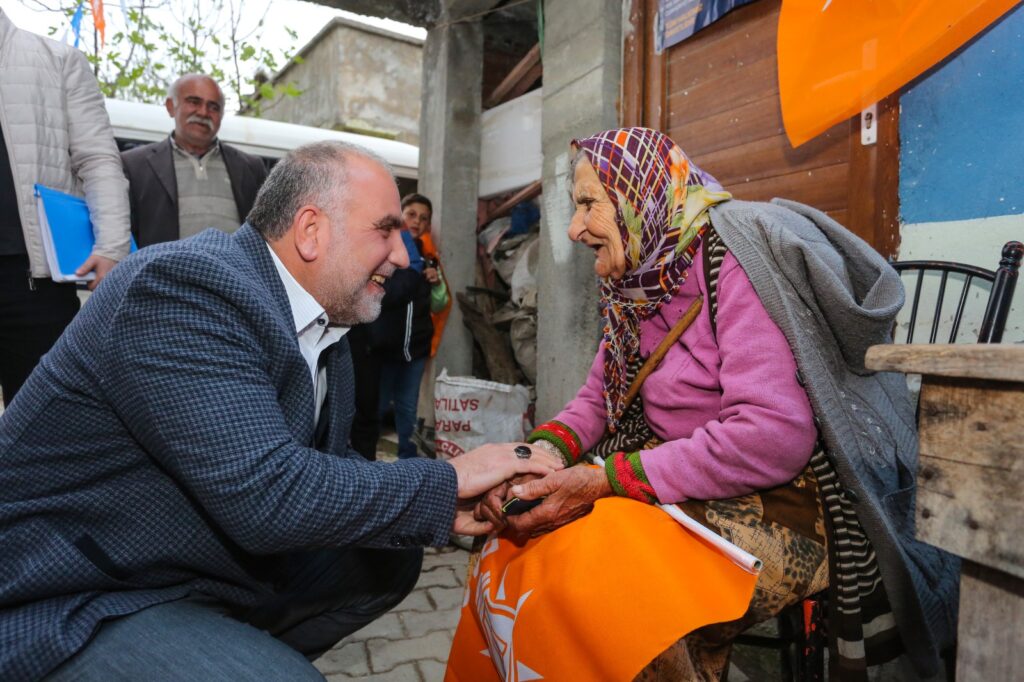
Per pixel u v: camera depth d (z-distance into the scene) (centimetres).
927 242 204
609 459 136
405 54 937
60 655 105
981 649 76
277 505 109
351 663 218
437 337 461
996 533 71
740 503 130
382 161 136
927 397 79
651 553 119
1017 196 183
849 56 212
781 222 135
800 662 137
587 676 116
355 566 165
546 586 123
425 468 130
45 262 230
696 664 131
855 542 128
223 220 321
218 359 110
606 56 322
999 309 146
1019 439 69
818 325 128
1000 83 185
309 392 125
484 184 480
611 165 144
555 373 352
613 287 155
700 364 142
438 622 248
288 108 1069
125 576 116
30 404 113
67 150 238
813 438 124
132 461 115
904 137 209
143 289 109
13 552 110
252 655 112
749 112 262
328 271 130
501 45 511
